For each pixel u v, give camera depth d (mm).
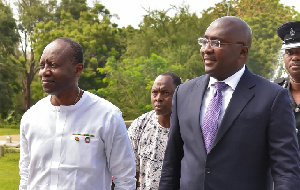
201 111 3133
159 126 4422
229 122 3014
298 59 4508
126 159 3480
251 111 3012
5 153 25344
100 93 34594
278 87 3074
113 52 58375
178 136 3277
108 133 3400
